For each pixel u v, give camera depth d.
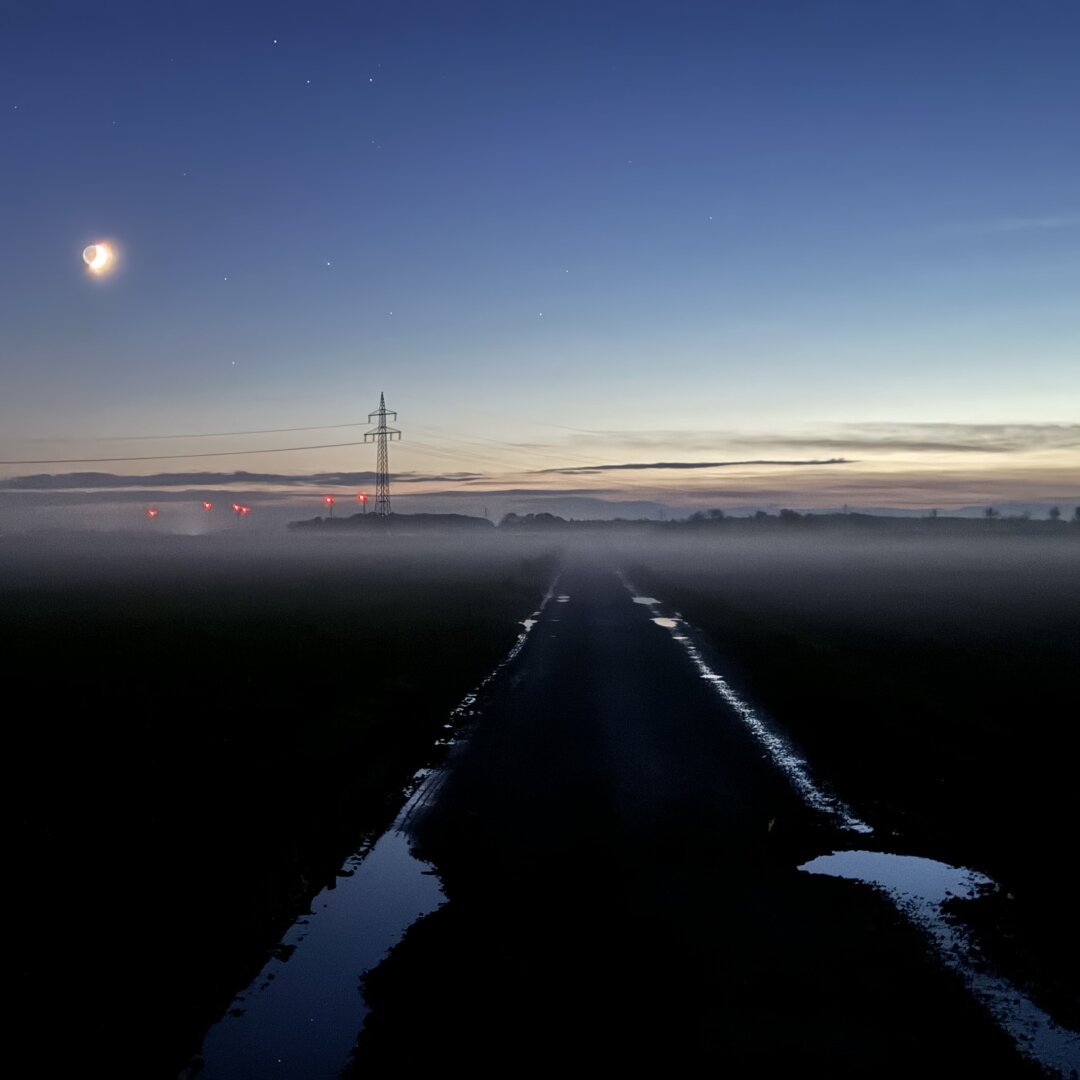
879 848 10.38
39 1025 6.34
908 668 26.17
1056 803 11.94
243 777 13.54
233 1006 6.72
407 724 18.19
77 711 19.14
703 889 9.07
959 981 6.95
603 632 36.00
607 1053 5.94
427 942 7.84
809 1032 6.17
